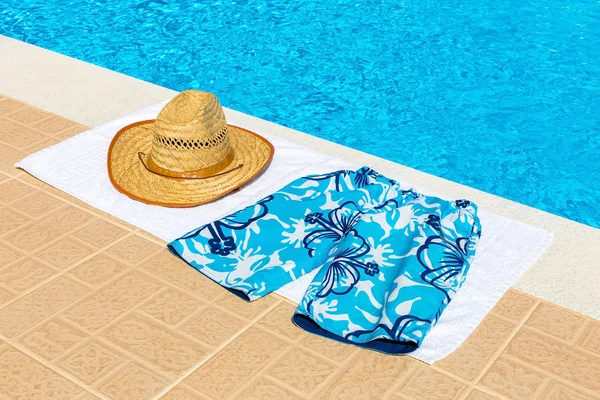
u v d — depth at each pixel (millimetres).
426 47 3586
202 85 3377
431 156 2990
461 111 3199
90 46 3641
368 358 2078
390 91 3318
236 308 2188
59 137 2748
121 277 2260
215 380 2033
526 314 2178
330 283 2195
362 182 2494
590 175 2900
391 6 3928
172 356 2078
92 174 2574
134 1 4027
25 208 2465
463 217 2363
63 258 2311
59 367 2057
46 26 3799
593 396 2014
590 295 2230
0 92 2971
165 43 3664
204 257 2287
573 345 2113
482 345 2107
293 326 2148
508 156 2982
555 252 2346
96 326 2143
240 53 3582
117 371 2049
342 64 3486
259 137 2676
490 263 2299
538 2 3924
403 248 2279
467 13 3848
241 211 2381
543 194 2830
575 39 3619
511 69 3422
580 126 3113
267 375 2045
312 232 2344
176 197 2461
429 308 2125
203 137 2471
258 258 2291
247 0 4027
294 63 3504
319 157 2662
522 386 2029
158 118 2486
